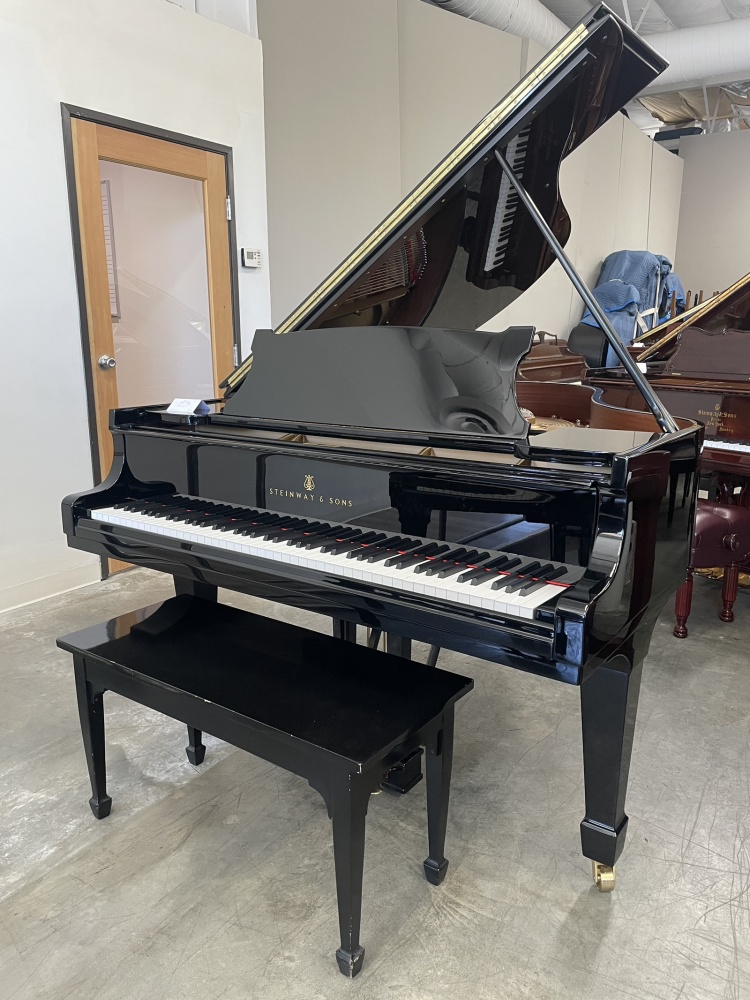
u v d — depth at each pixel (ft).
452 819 6.36
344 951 4.74
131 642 6.01
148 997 4.63
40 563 11.35
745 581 12.16
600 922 5.24
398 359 6.13
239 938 5.09
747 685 8.84
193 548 6.02
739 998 4.62
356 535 5.80
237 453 6.45
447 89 20.07
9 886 5.60
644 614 5.18
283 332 6.98
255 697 5.08
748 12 24.81
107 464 12.13
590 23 5.14
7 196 10.19
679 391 11.75
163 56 11.93
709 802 6.63
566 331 27.73
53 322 11.01
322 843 6.09
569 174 24.98
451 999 4.60
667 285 29.30
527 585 4.68
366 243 6.27
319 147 17.15
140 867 5.80
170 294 12.91
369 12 17.53
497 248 7.23
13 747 7.52
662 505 5.27
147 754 7.42
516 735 7.73
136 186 11.98
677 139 36.47
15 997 4.63
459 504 5.30
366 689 5.20
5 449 10.65
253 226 14.15
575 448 5.27
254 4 13.91
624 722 5.08
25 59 10.14
